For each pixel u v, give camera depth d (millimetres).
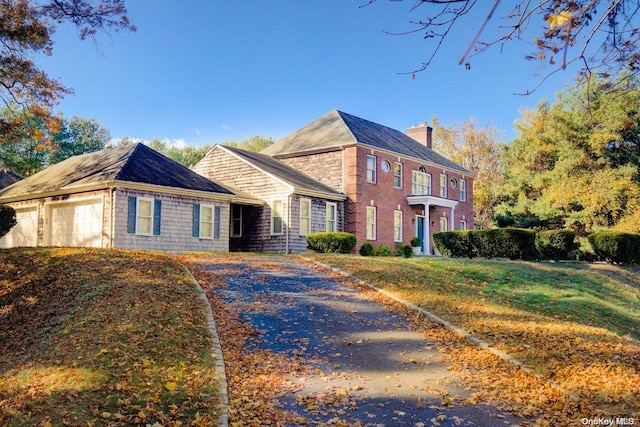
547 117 39344
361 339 10359
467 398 7590
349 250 24469
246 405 7195
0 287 14547
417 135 40938
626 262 23781
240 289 13688
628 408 7109
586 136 36250
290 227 25891
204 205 24125
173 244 22594
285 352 9492
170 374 7949
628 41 4781
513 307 14359
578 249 29844
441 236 24984
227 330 10406
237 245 28047
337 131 30656
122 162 22609
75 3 18859
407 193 32781
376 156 30344
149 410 6770
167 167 24531
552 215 38188
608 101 33656
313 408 7207
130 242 21047
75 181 22422
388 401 7492
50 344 9719
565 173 37531
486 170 55188
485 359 9281
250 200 26359
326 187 29125
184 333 9688
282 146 32562
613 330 14344
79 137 55250
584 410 7086
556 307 15586
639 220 32281
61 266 14688
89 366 8102
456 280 17078
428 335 10727
